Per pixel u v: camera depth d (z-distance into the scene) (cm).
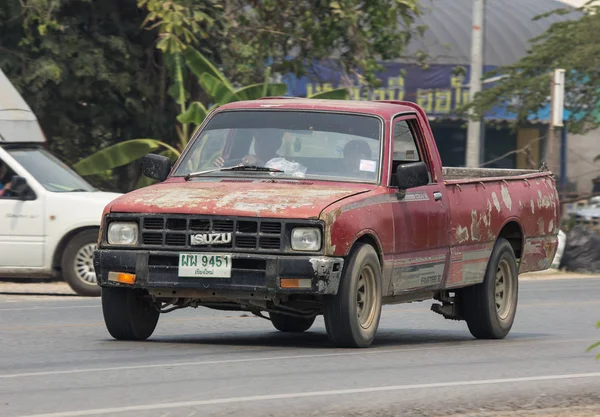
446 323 3297
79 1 5641
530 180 3061
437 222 2527
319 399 1670
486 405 1703
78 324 2847
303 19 6153
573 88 7525
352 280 2184
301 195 2212
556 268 6066
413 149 2567
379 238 2280
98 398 1639
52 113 5759
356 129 2441
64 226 3925
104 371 1906
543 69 7456
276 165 2397
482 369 2086
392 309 3728
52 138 5784
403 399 1702
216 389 1736
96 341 2400
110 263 2209
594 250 6066
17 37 5616
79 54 5572
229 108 2538
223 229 2150
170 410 1544
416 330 3083
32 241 3928
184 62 5641
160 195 2256
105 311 2350
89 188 4138
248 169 2392
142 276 2183
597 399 1802
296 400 1655
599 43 7244
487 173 3288
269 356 2152
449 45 8056
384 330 3062
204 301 2286
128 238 2206
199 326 2922
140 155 5400
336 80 8156
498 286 2845
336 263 2133
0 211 3931
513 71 7519
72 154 5803
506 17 10475
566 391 1850
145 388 1733
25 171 3962
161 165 2461
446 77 9600
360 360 2112
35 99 5600
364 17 6322
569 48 7331
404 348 2403
